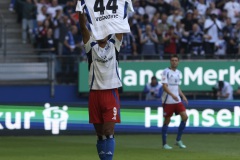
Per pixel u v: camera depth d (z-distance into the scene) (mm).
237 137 44906
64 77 51750
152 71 50906
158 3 56344
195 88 51281
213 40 54625
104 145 24422
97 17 22734
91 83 24078
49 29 53188
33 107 45062
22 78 51656
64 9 55000
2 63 51656
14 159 33594
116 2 22703
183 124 39406
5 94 51031
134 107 45969
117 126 45781
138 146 39781
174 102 39469
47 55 52094
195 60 51375
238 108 46688
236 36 55969
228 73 51594
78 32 53562
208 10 56750
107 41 23703
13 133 44938
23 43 55094
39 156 34812
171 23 55094
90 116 24438
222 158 34125
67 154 35688
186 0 57406
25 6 55094
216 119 46688
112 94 24094
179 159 33562
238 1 58625
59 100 51594
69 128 45531
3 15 57375
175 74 39781
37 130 45125
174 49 53906
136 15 54281
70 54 52938
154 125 46219
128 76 50688
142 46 53531
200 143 41500
